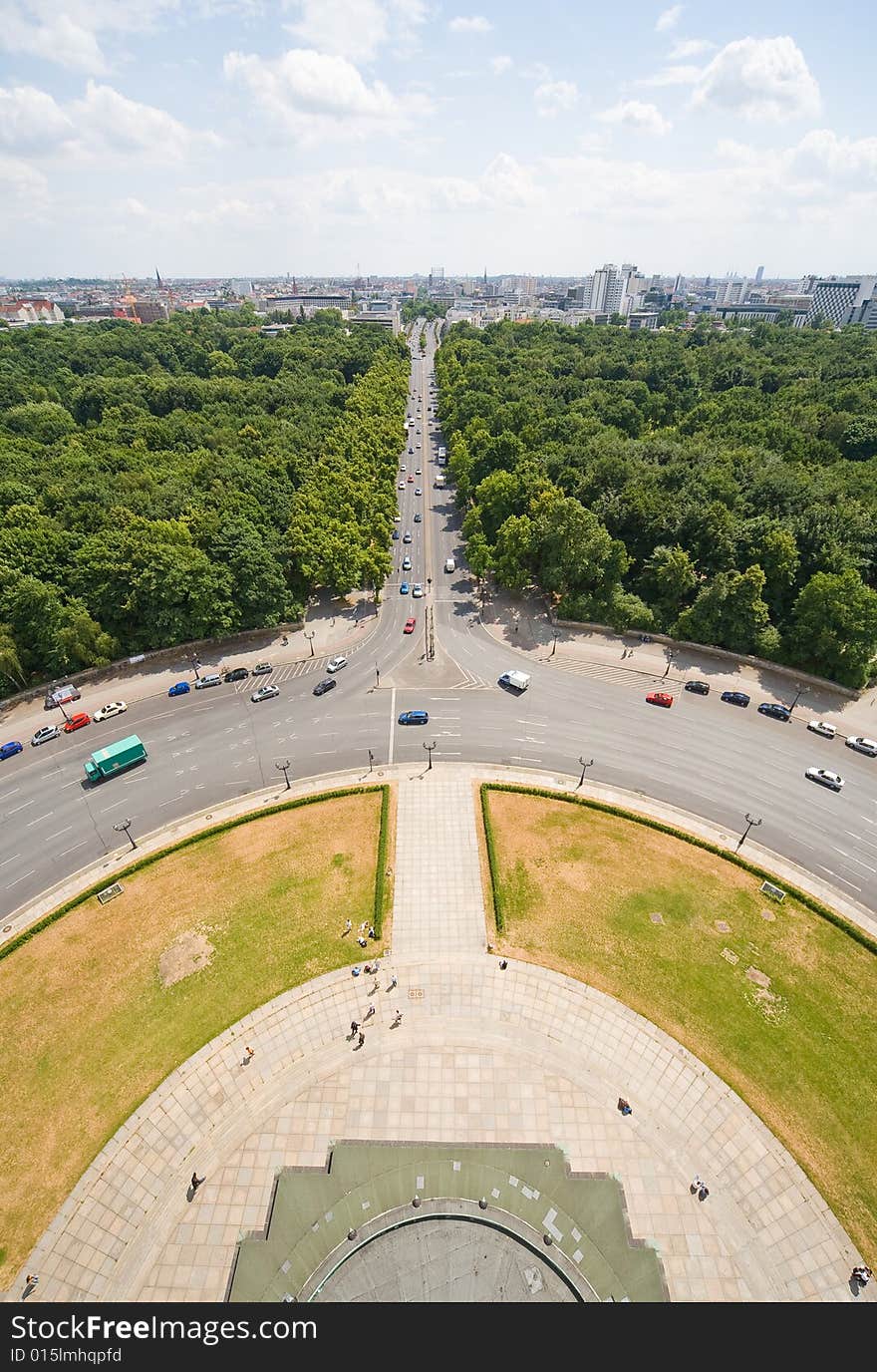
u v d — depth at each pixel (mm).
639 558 108562
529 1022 49156
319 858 62594
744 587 89750
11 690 87500
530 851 63031
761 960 53438
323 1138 43281
